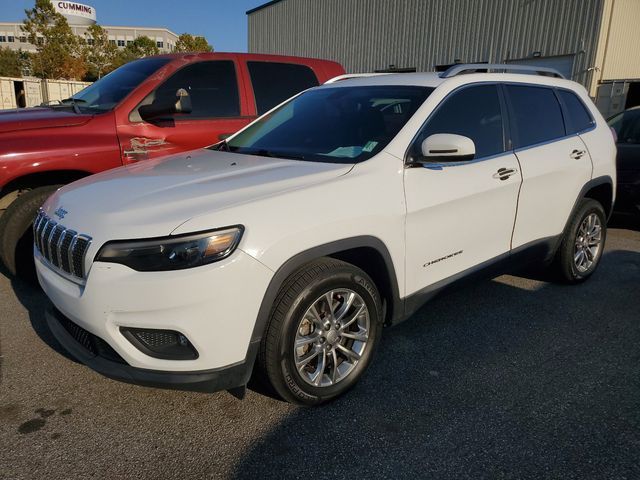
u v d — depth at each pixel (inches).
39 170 155.1
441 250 125.0
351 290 107.1
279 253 92.6
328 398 107.6
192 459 91.8
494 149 140.0
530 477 87.7
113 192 106.0
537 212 152.7
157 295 86.0
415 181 116.9
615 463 91.1
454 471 89.2
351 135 127.1
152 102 182.4
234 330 90.4
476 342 137.3
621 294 173.5
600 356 130.6
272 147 136.2
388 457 92.7
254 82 211.9
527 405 108.7
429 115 125.7
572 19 580.4
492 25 668.7
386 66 847.7
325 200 101.2
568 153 162.2
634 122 277.1
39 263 110.4
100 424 101.3
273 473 88.7
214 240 87.3
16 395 110.1
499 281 184.1
